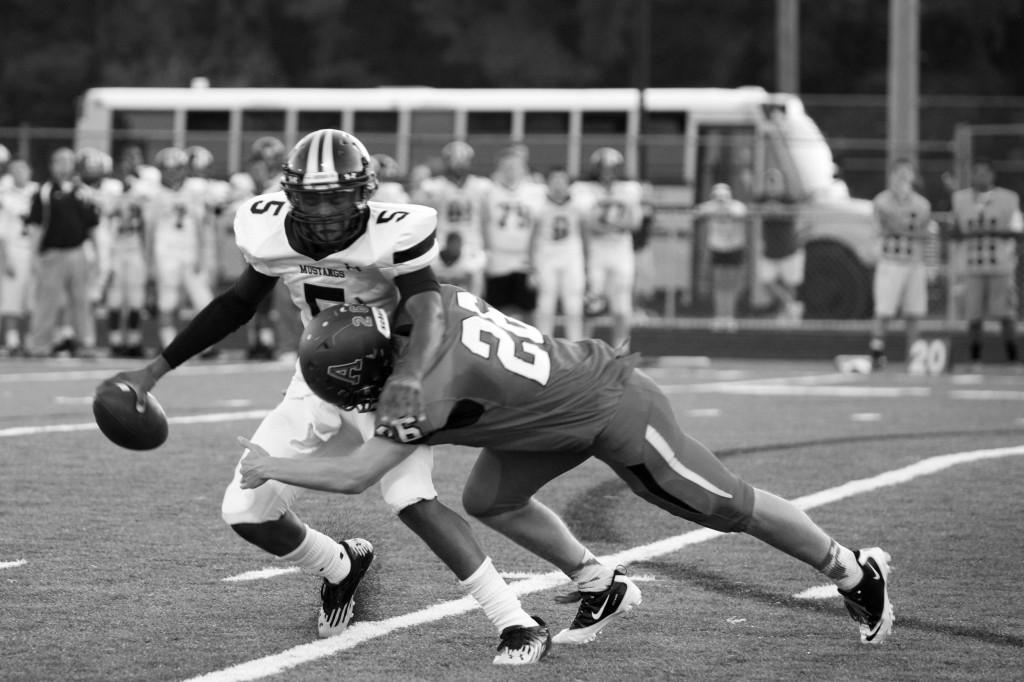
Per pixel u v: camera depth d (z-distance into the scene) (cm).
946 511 2056
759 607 1512
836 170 7025
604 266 4709
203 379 4100
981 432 2969
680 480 1330
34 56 11888
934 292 5903
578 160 6856
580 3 11538
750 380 4341
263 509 1337
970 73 11344
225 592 1542
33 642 1343
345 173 1263
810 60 11425
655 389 1338
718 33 11538
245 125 7225
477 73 11556
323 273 1333
